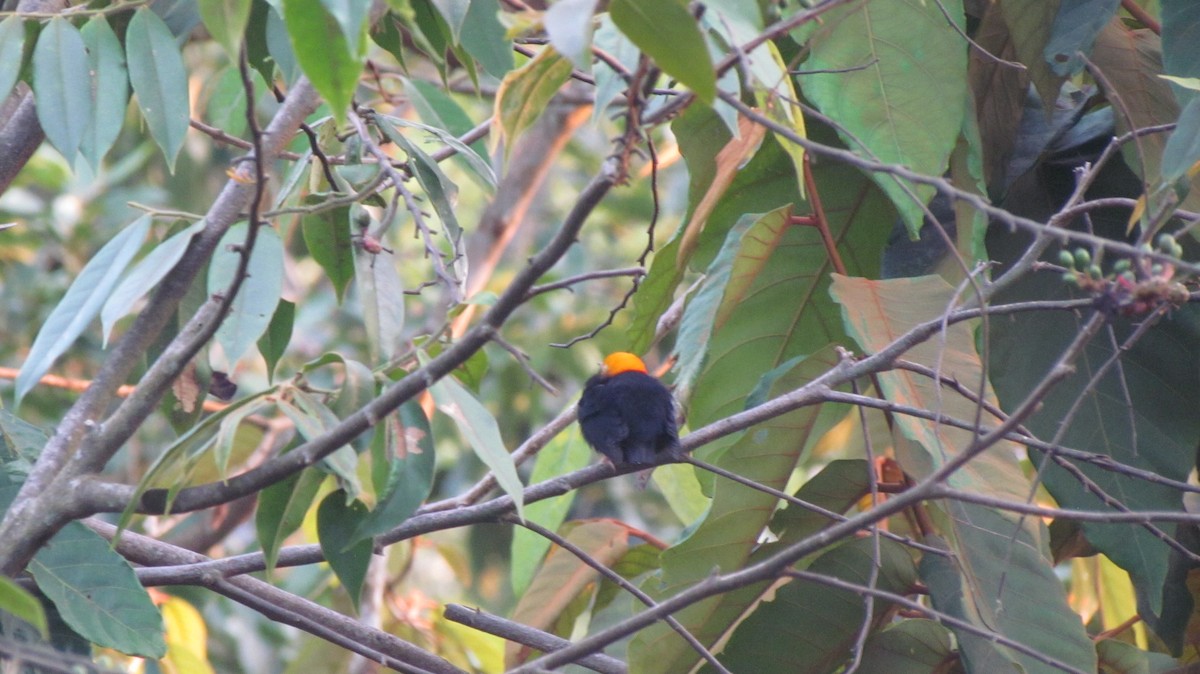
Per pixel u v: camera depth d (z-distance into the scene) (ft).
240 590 26.12
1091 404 29.50
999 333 30.40
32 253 64.39
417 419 21.84
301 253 72.13
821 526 29.76
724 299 30.35
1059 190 32.42
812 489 29.68
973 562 27.94
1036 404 17.80
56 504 22.13
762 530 29.35
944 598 27.48
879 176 26.45
